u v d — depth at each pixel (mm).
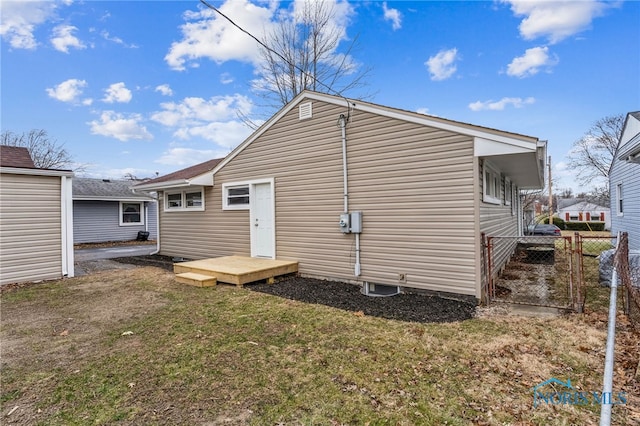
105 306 5562
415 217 5961
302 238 7641
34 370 3291
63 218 8148
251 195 8656
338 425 2375
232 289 6590
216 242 9656
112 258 11695
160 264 10102
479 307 5207
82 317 4996
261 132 8359
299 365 3305
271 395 2777
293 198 7766
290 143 7781
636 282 5871
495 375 3070
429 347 3701
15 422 2471
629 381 2930
